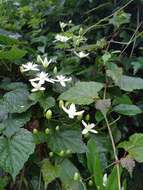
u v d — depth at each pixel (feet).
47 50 1.37
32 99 0.98
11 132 0.93
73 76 1.14
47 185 0.95
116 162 0.89
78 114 0.97
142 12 1.36
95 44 1.29
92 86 1.01
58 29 1.56
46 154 0.98
